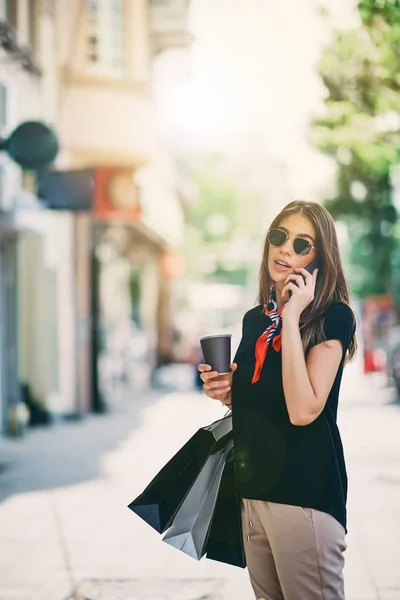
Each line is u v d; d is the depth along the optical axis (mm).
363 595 5625
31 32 16094
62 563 6547
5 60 14180
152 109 17469
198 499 3156
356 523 7738
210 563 6469
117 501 8938
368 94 10086
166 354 35375
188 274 58594
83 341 19266
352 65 9977
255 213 58125
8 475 10742
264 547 3080
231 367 3102
